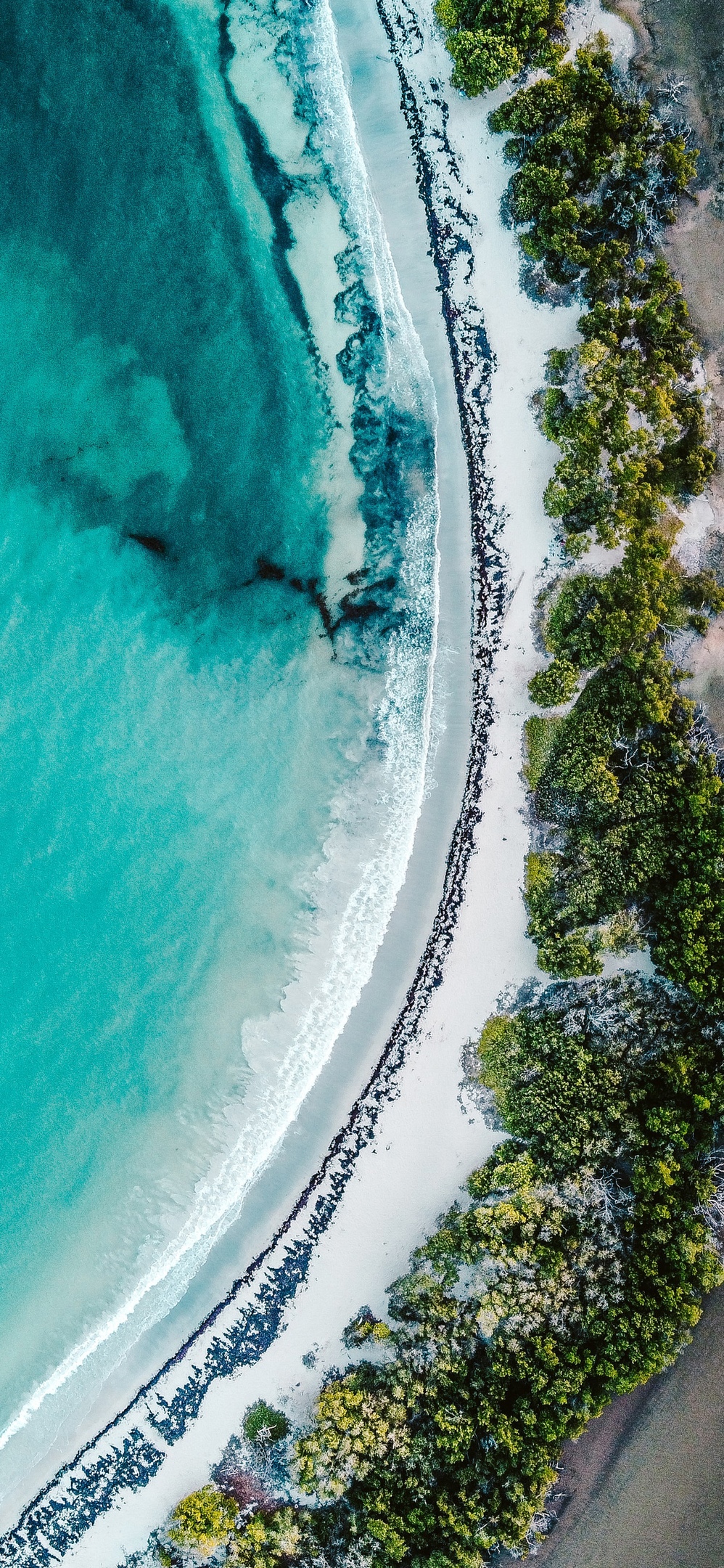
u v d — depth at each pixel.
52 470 24.20
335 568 24.12
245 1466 22.97
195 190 23.77
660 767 21.38
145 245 23.86
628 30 21.84
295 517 24.19
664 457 21.67
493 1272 21.12
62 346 24.06
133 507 24.25
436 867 23.52
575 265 21.91
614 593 21.42
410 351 23.50
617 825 21.69
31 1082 24.72
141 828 24.56
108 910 24.58
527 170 21.41
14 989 24.62
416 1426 21.36
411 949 23.52
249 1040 24.27
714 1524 21.52
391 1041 23.44
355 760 24.17
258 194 23.70
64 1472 24.03
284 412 24.00
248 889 24.44
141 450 24.17
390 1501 21.05
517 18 21.14
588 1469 21.80
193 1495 22.64
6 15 23.77
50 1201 24.70
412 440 23.64
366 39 23.16
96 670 24.41
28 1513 24.11
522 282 22.61
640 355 21.27
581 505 21.81
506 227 22.62
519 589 23.03
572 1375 20.28
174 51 23.67
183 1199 24.23
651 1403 21.80
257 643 24.36
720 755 21.83
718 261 21.89
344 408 23.89
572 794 22.09
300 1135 23.77
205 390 24.06
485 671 23.31
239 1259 23.73
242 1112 24.17
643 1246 20.75
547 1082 21.83
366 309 23.59
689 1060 20.92
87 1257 24.56
